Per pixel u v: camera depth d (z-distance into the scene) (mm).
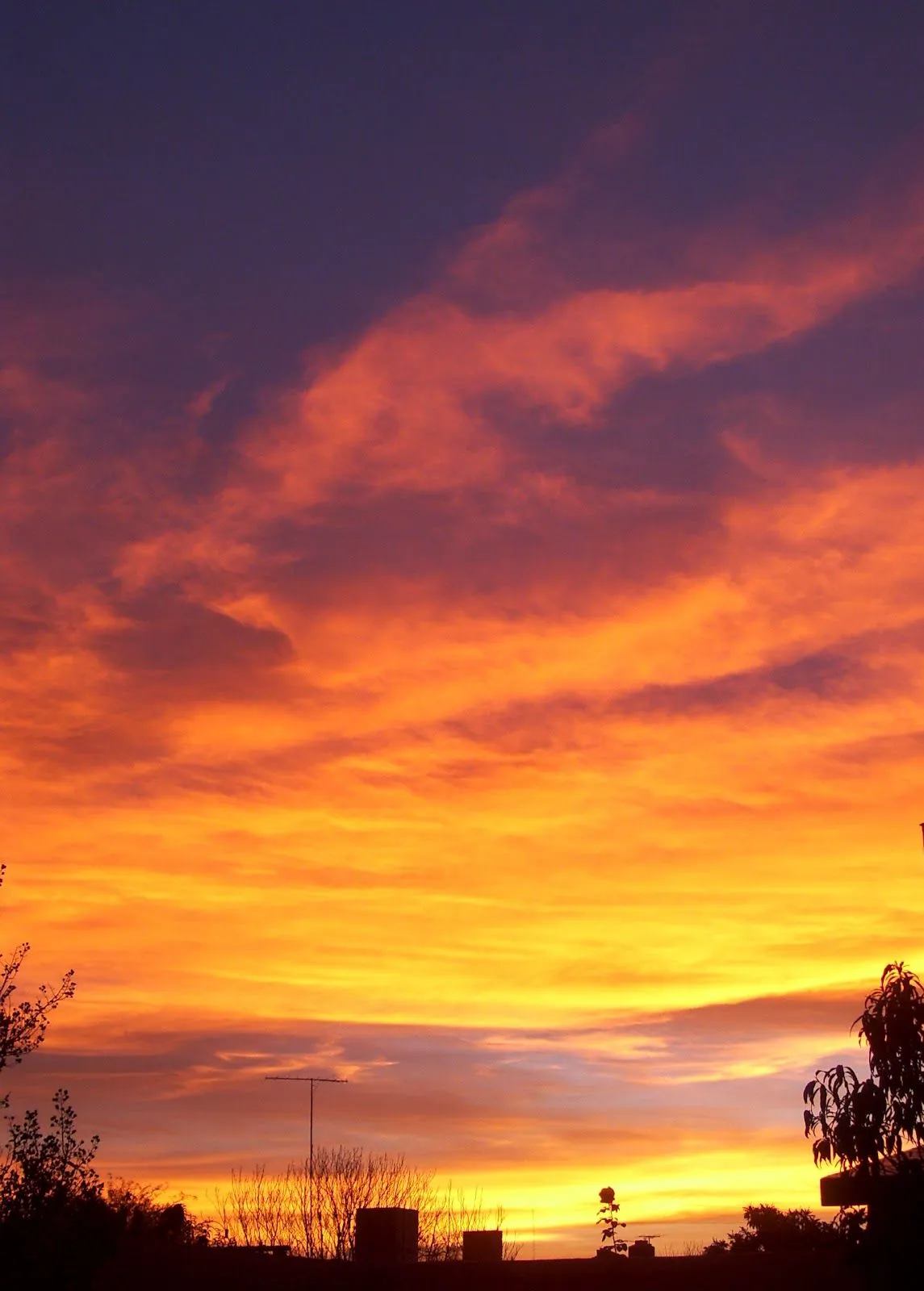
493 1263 21781
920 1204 13695
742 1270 20203
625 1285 20891
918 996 14234
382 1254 26219
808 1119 14281
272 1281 22188
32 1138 16641
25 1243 15977
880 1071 14039
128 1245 22422
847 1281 19391
